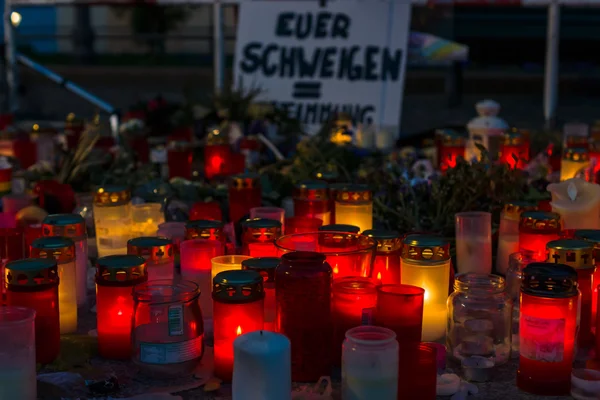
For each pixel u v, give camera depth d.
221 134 4.48
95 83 19.83
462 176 3.55
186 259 2.57
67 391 2.08
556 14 6.10
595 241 2.38
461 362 2.24
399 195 3.61
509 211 3.17
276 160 5.05
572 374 2.10
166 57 24.02
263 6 6.46
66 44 25.08
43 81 19.36
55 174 4.64
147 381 2.18
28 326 1.99
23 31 24.75
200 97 6.13
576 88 17.03
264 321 2.30
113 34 25.09
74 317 2.54
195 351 2.21
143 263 2.36
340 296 2.23
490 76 17.25
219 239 2.75
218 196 4.01
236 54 6.48
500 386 2.15
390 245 2.51
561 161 4.14
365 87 6.17
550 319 2.06
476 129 4.52
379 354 1.90
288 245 2.48
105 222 3.16
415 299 2.15
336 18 6.27
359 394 1.91
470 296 2.28
